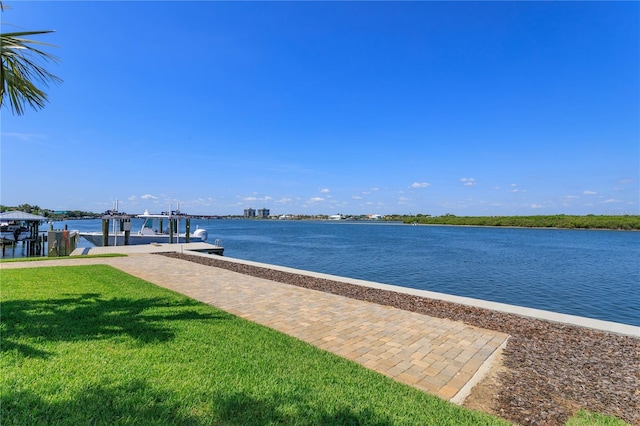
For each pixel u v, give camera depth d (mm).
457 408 2990
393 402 3002
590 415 3025
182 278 9555
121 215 26234
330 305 6805
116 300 6234
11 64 4945
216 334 4562
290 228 92750
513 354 4520
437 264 21031
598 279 16297
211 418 2488
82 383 2875
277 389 3045
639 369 4090
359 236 55250
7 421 2264
